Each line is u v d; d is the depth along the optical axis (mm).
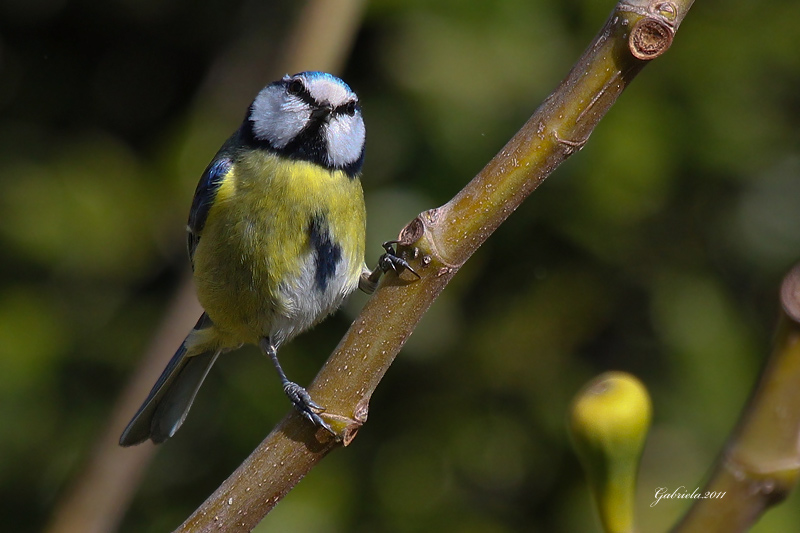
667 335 9273
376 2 9469
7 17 12102
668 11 2627
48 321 10156
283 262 6008
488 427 9594
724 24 9523
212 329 6480
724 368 9016
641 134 8938
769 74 9555
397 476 9555
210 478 9703
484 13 9406
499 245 9516
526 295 9602
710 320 9242
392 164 9531
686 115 9297
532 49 9352
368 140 9555
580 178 8992
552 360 9539
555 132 2830
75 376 10242
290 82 6336
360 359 3129
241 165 6234
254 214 5980
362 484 9500
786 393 1591
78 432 9898
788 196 9734
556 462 9367
